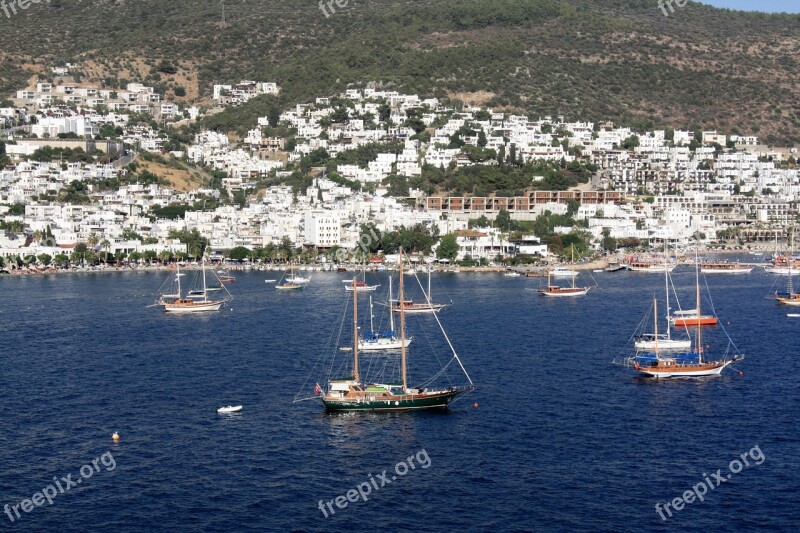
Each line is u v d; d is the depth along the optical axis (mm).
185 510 162875
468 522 158000
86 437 197500
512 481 173250
